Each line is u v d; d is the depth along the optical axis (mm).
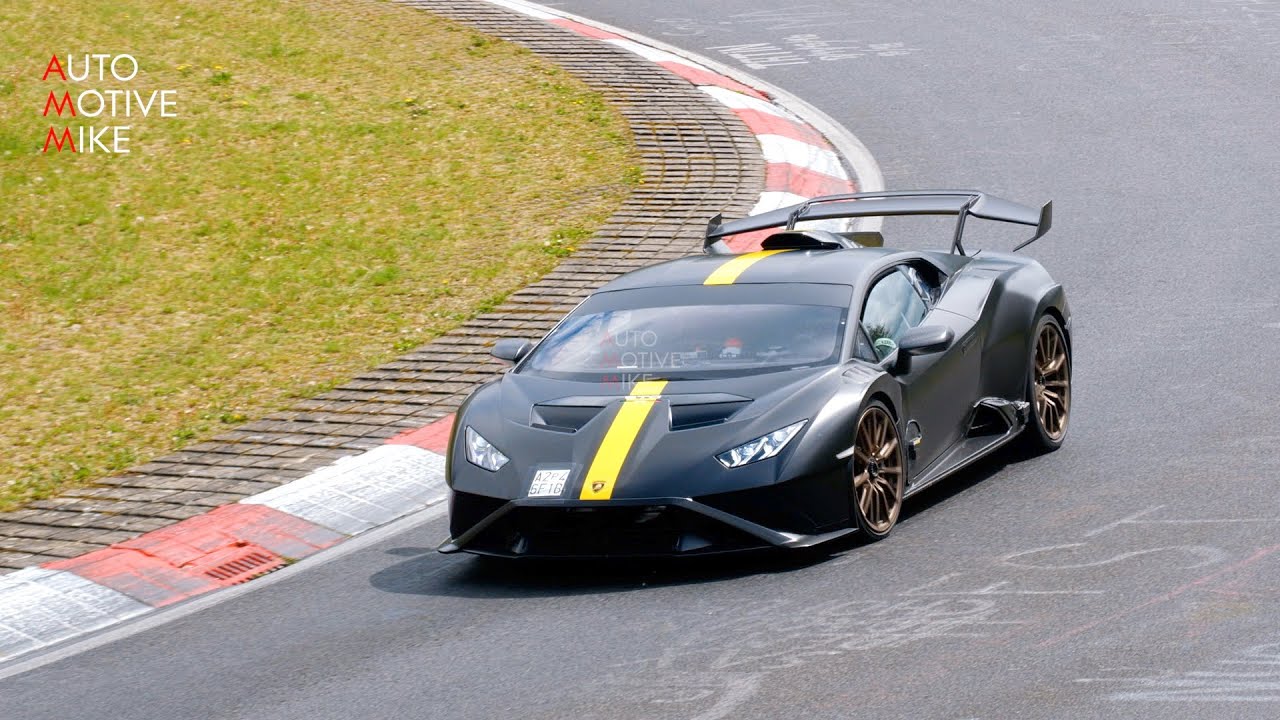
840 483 17859
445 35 60406
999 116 48781
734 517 17281
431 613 17516
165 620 18594
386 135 48031
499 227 39750
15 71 51062
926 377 20172
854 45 60250
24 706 15828
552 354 20344
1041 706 12680
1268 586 15383
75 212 41562
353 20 61531
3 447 28047
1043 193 39875
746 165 43625
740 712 13188
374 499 22969
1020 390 21984
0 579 20672
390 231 40125
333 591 18969
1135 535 17594
